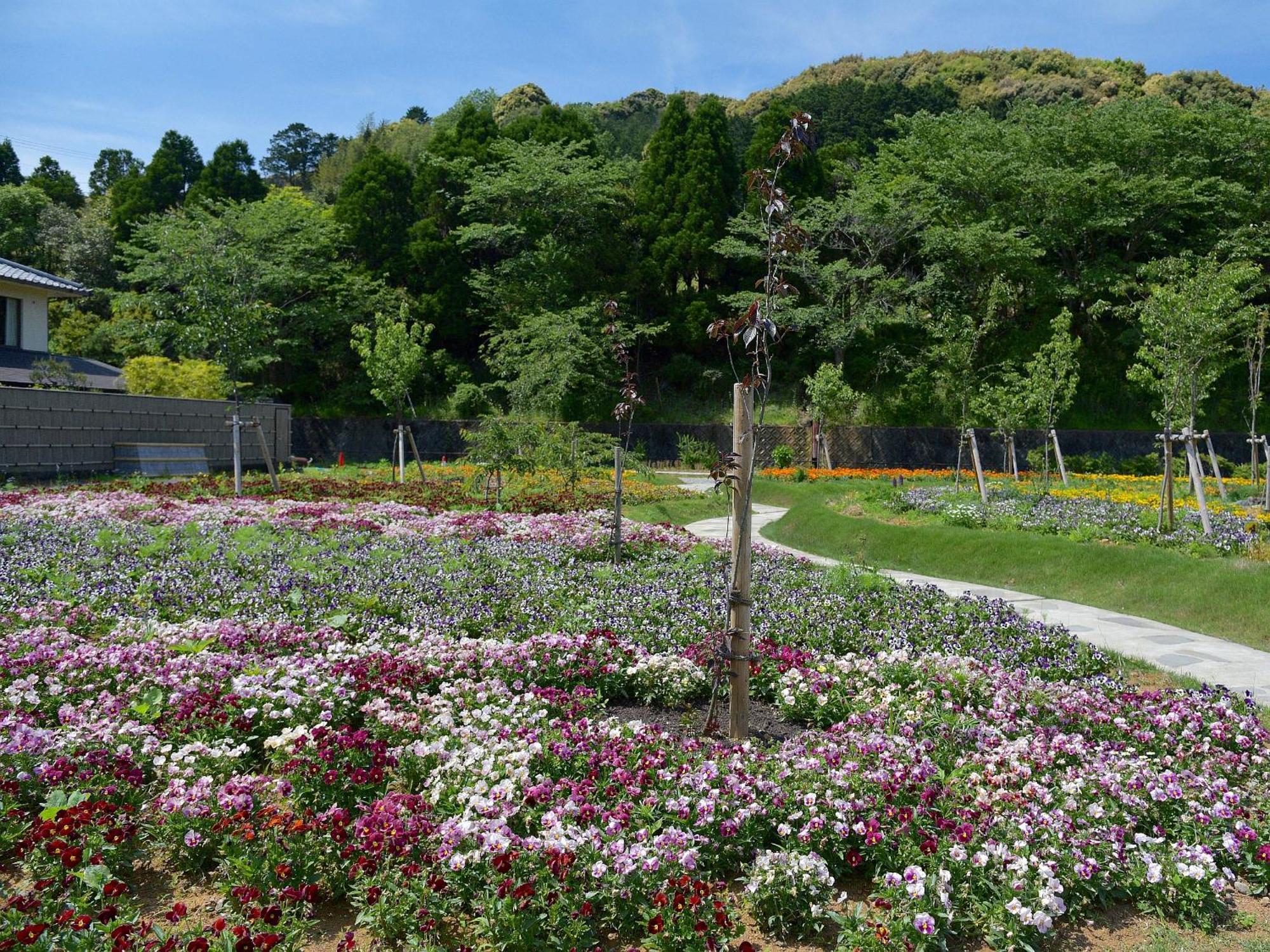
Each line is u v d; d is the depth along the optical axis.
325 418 36.28
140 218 40.47
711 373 35.81
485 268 37.41
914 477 26.44
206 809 3.91
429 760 4.60
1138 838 4.11
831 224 33.75
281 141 78.25
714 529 17.27
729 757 4.72
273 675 5.43
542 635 6.83
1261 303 34.03
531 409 26.52
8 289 28.12
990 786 4.57
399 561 9.89
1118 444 32.16
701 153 38.06
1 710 4.96
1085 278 33.22
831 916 3.55
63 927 3.17
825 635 7.34
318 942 3.44
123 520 12.41
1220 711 5.64
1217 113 35.50
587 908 3.43
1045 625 8.18
